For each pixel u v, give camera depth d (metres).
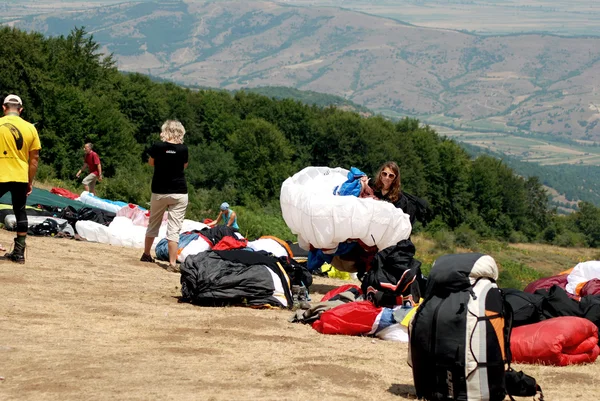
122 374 5.84
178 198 12.26
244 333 7.84
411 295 8.99
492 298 5.57
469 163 113.25
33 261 11.25
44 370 5.89
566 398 6.00
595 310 8.01
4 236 13.22
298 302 9.86
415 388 5.72
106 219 15.93
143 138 81.69
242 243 11.00
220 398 5.24
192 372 6.02
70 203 19.39
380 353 7.43
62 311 8.33
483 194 109.88
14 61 51.62
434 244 82.62
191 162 82.25
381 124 105.31
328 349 7.36
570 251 106.69
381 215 10.39
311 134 97.38
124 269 11.77
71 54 69.31
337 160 96.38
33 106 53.62
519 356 7.40
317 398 5.41
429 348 5.51
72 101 56.28
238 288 9.48
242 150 85.81
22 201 10.70
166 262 13.02
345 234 10.60
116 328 7.74
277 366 6.38
